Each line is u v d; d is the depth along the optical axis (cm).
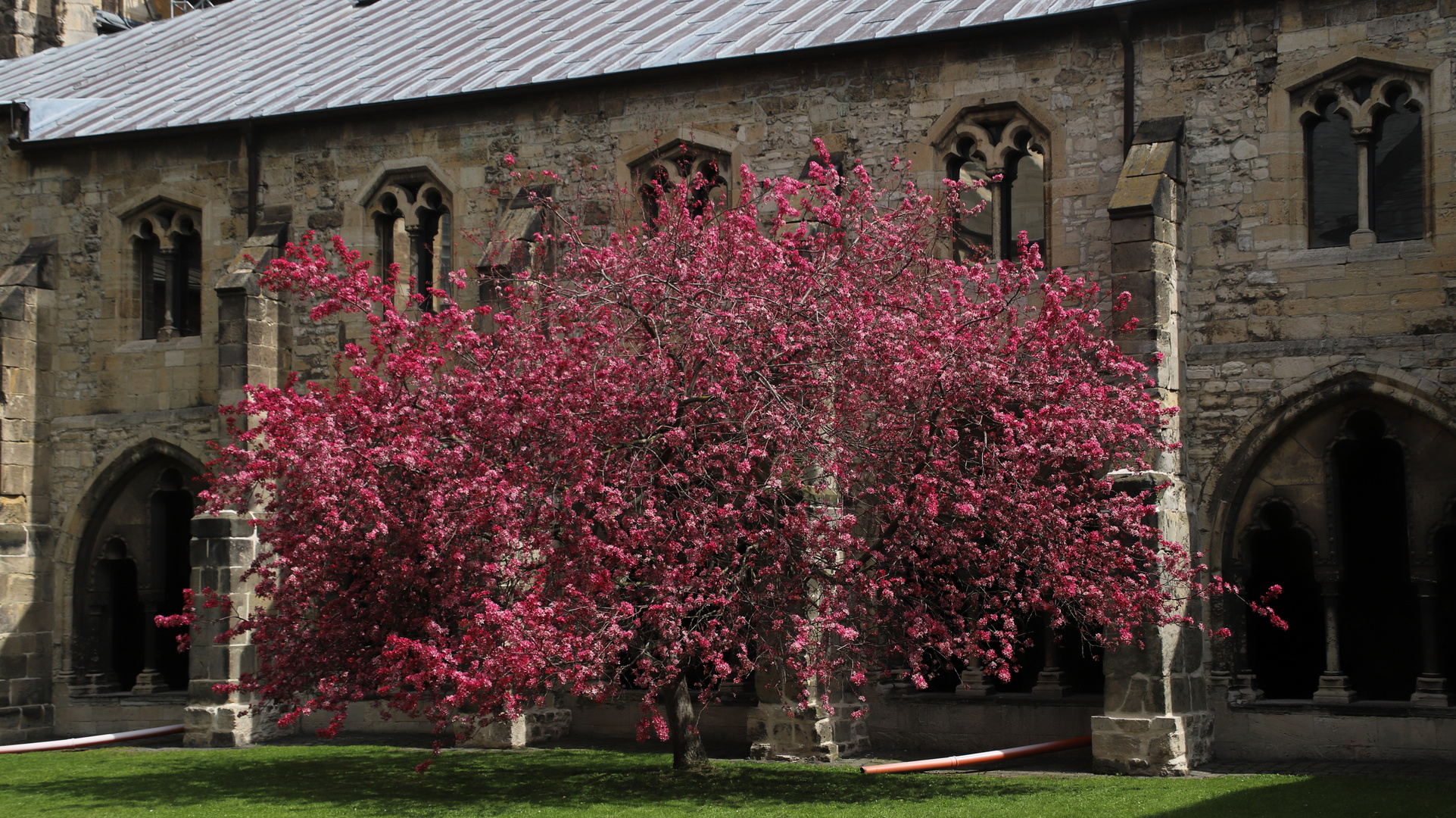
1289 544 1859
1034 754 1614
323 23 2609
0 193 2303
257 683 1576
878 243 1505
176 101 2323
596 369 1413
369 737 1995
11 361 2180
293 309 2125
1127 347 1580
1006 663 1408
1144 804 1264
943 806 1296
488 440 1395
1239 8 1677
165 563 2216
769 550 1341
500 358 1477
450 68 2189
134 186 2239
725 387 1371
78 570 2208
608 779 1504
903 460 1384
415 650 1268
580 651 1271
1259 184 1656
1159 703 1491
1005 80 1795
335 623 1416
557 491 1367
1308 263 1625
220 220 2188
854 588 1389
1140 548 1417
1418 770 1471
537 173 2025
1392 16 1605
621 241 1556
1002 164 1812
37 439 2217
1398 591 1786
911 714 1759
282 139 2162
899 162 1823
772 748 1655
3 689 2127
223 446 2106
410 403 1452
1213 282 1667
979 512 1379
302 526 1425
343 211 2128
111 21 3177
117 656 2255
